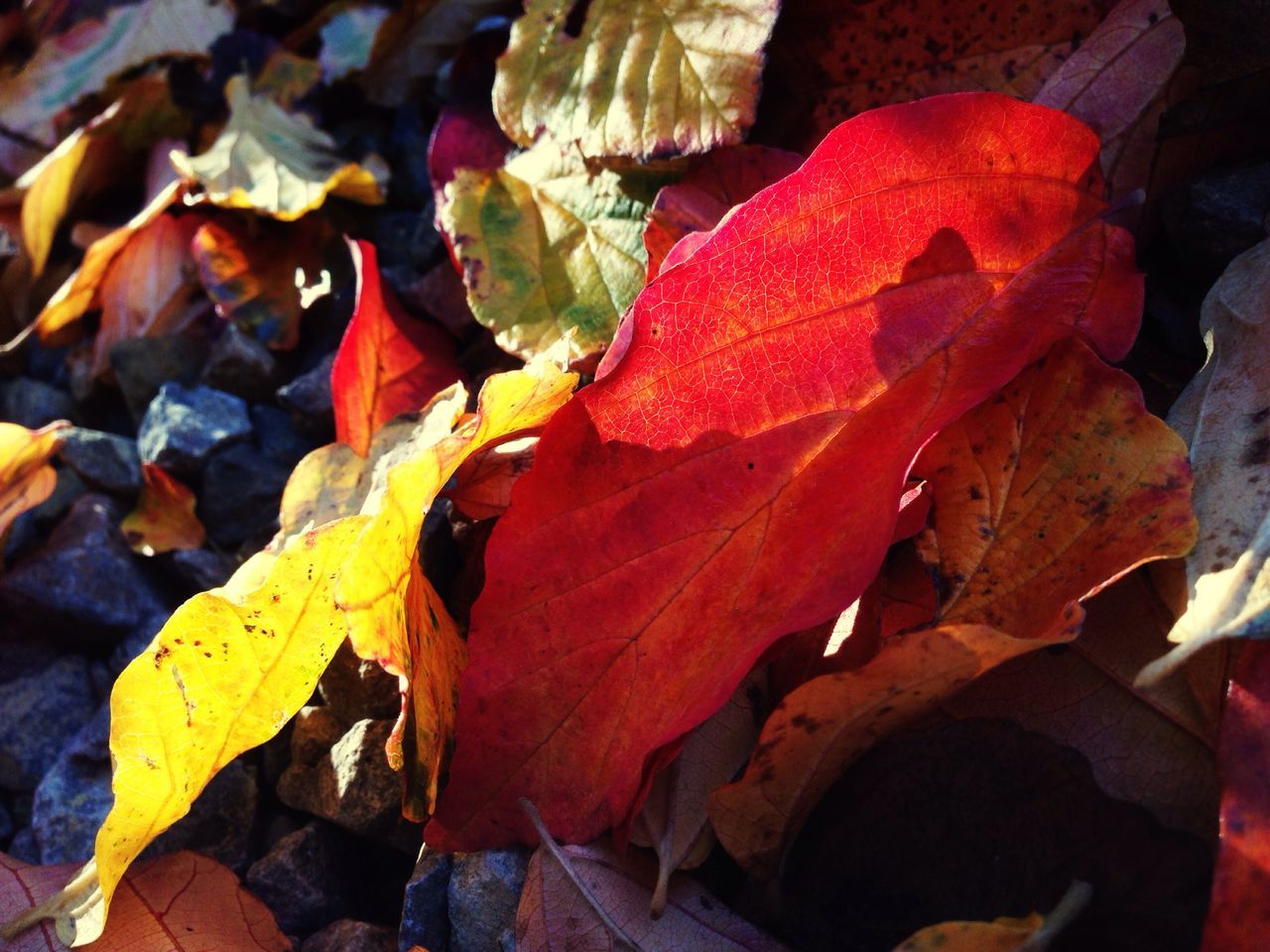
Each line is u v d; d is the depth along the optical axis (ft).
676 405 0.56
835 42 0.72
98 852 0.59
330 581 0.59
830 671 0.60
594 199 0.74
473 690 0.58
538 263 0.74
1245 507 0.54
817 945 0.58
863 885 0.57
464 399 0.66
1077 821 0.55
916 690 0.54
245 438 0.88
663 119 0.69
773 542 0.56
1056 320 0.58
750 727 0.61
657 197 0.69
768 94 0.74
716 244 0.55
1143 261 0.69
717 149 0.70
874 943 0.57
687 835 0.59
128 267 0.98
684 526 0.57
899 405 0.56
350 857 0.70
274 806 0.73
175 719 0.59
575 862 0.58
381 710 0.69
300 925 0.67
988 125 0.55
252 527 0.86
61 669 0.83
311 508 0.73
